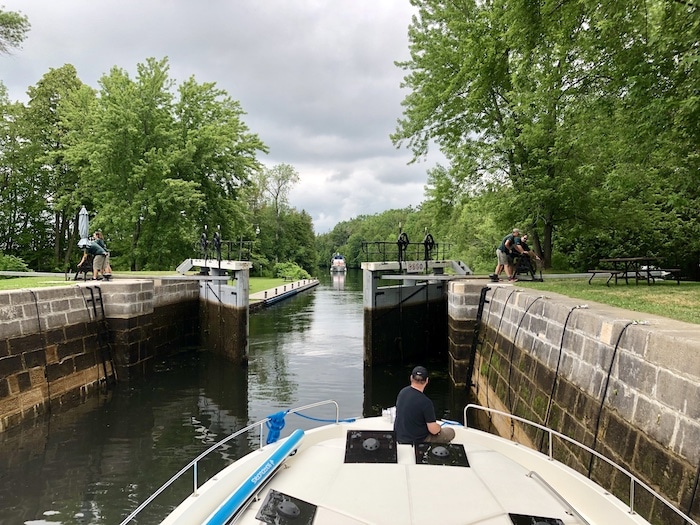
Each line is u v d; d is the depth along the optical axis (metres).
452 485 3.65
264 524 3.23
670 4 8.26
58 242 34.69
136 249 27.52
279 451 4.02
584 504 3.93
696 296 9.20
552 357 7.58
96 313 13.07
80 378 12.11
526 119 17.75
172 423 10.63
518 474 4.02
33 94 32.91
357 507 3.35
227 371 15.29
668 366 4.55
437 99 20.27
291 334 21.84
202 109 30.23
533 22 9.90
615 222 18.53
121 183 26.98
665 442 4.45
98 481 7.86
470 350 13.60
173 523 3.36
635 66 8.95
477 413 11.80
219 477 4.00
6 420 9.70
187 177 28.91
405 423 4.57
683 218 20.52
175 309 18.03
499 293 11.88
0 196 33.12
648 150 10.16
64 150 30.31
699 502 3.89
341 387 13.74
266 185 69.50
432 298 19.33
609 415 5.52
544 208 18.23
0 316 9.81
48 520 6.69
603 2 8.62
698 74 7.75
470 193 20.97
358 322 25.48
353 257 108.62
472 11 19.48
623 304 7.75
